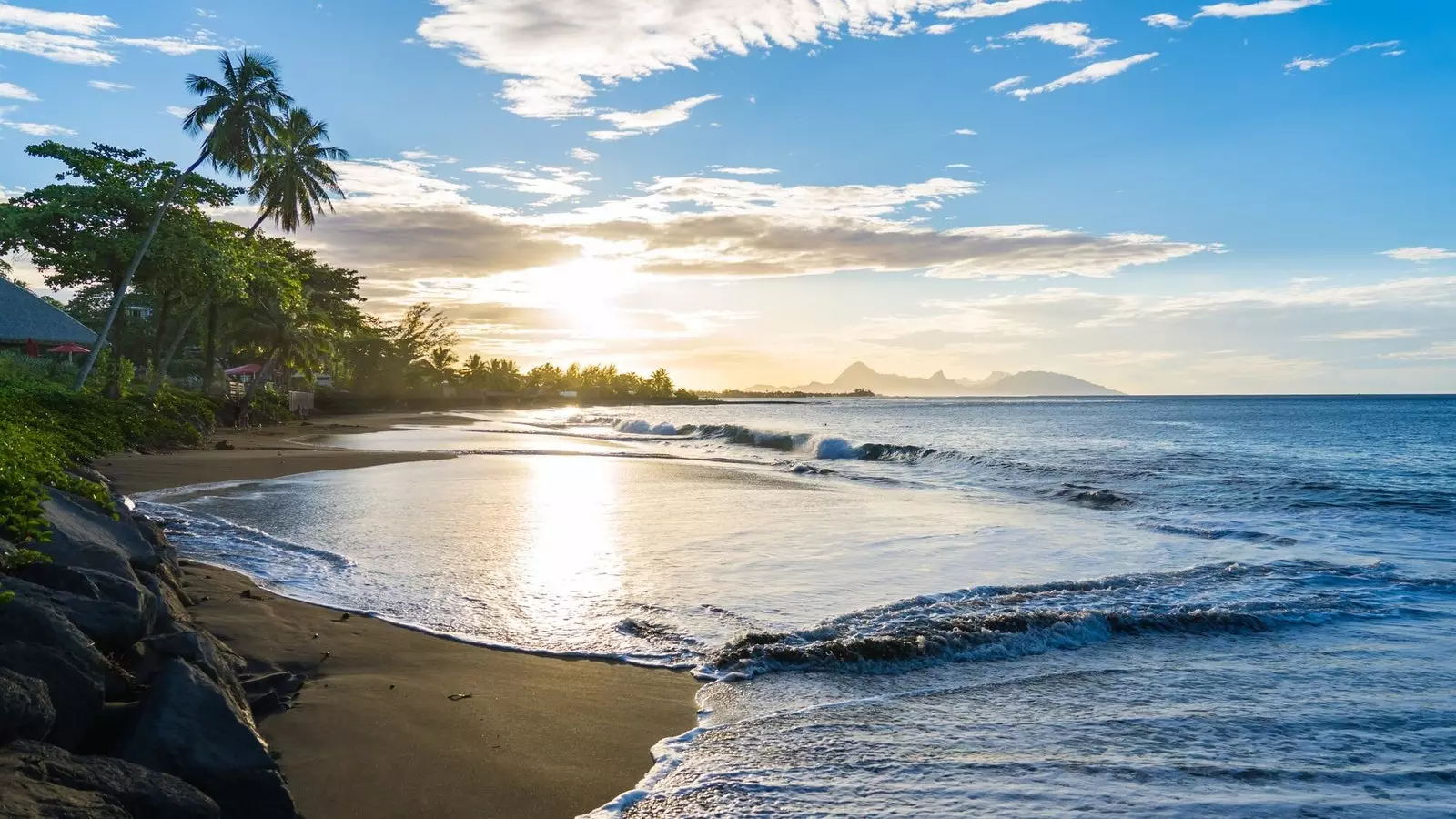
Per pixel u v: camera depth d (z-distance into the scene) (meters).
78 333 32.19
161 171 34.91
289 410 60.41
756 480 22.77
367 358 101.31
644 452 34.00
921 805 4.59
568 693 6.31
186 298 41.69
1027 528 14.52
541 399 140.38
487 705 5.98
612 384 187.88
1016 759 5.21
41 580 5.44
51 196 32.72
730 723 5.82
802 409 146.75
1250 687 6.59
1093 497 18.56
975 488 21.42
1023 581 10.33
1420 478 22.38
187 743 4.09
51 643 4.38
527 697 6.19
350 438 40.50
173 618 6.30
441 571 10.29
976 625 7.85
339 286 72.12
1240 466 26.45
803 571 10.74
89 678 4.32
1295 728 5.73
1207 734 5.62
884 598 9.34
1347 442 41.62
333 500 16.77
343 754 5.08
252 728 4.52
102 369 34.12
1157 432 53.75
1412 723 5.80
